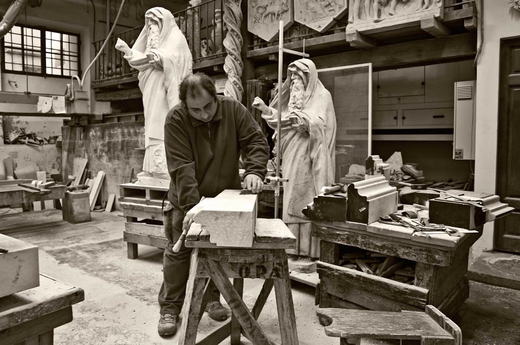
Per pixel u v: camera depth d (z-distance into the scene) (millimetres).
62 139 7777
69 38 8219
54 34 8055
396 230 1986
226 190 1889
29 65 7820
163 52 3682
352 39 3943
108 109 8164
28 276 1204
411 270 2238
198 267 1481
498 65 3447
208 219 1313
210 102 1846
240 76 5051
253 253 1476
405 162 5336
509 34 3367
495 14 3424
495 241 3576
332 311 1679
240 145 2139
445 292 2182
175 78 3709
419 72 4723
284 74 5004
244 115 2107
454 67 4480
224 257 1476
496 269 3176
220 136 2059
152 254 3943
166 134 1995
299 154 3043
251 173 1960
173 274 2250
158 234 3584
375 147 5582
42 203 6297
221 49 5348
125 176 6391
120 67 7289
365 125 4168
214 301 2459
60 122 8484
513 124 3459
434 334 1479
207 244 1404
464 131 3801
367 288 2164
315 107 3086
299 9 4508
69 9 7801
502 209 2297
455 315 2488
